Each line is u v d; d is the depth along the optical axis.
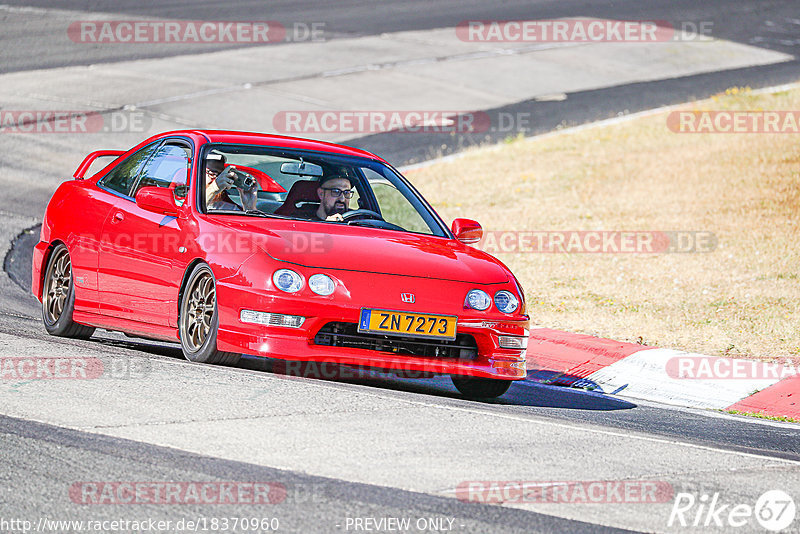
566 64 98.19
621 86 90.81
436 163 68.62
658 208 55.69
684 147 68.69
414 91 87.38
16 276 41.50
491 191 61.62
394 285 24.47
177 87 84.44
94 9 113.12
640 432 23.19
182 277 25.48
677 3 128.50
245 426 19.88
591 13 121.00
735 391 30.16
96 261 28.48
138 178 29.22
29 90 80.62
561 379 31.86
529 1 127.69
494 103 85.00
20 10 110.62
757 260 45.03
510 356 25.45
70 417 19.83
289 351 23.56
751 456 21.45
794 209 52.59
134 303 27.17
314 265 24.22
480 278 25.72
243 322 23.83
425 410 22.61
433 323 24.47
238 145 28.55
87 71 87.75
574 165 66.75
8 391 21.50
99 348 27.58
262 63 94.25
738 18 121.62
